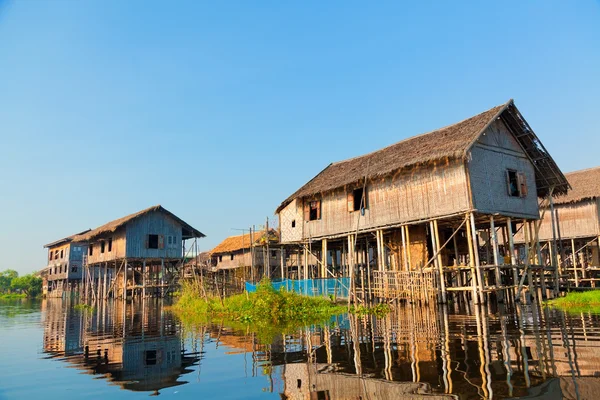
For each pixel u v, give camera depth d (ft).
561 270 95.81
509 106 71.51
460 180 66.95
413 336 35.76
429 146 72.79
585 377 20.93
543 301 67.10
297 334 41.37
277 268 158.61
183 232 151.74
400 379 22.17
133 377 26.53
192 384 24.02
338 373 24.52
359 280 88.02
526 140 76.18
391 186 77.46
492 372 22.47
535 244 85.56
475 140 64.13
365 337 36.63
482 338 33.06
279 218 103.30
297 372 25.58
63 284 211.00
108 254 144.56
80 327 58.90
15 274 287.28
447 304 65.57
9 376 27.73
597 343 29.50
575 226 102.78
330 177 93.20
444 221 76.54
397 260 87.25
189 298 86.17
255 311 59.57
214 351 34.68
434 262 75.66
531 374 21.77
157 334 47.65
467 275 84.12
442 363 25.13
